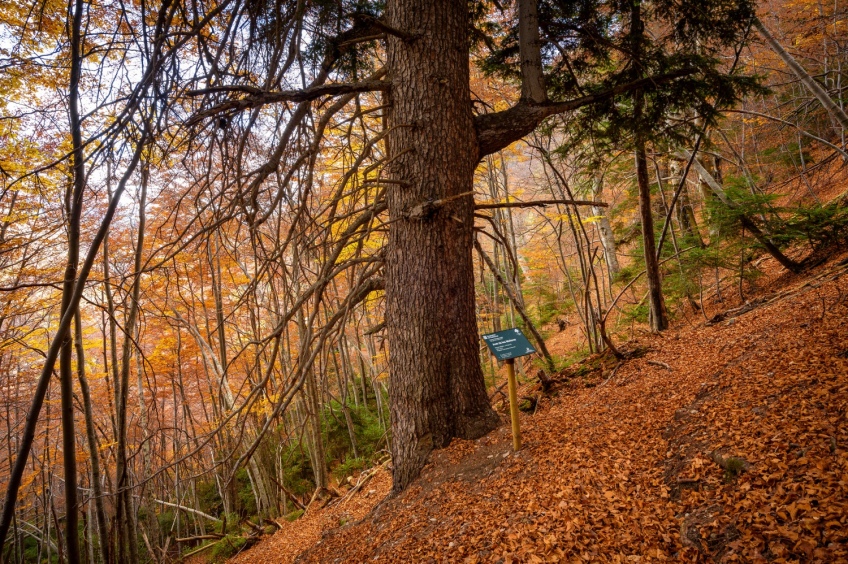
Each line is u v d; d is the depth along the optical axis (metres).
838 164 12.30
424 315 4.54
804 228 8.09
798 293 6.50
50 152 5.98
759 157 14.59
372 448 13.50
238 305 4.56
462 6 4.79
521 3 5.05
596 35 6.02
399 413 4.71
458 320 4.62
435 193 4.47
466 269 4.67
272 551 7.07
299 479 13.06
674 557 2.41
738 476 2.77
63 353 4.81
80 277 3.59
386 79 5.19
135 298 6.44
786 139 13.74
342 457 13.73
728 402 3.68
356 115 4.07
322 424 14.26
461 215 4.60
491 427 4.66
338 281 10.82
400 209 4.62
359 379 18.91
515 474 3.83
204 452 15.91
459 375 4.62
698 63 5.31
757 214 8.41
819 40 12.05
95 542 15.06
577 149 7.75
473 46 6.79
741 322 6.34
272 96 3.56
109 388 9.91
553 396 6.62
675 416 3.93
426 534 3.54
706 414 3.67
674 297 10.68
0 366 10.85
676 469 3.15
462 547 3.11
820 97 8.20
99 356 14.37
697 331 7.09
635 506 2.92
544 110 4.86
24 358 11.19
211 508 15.56
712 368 4.80
